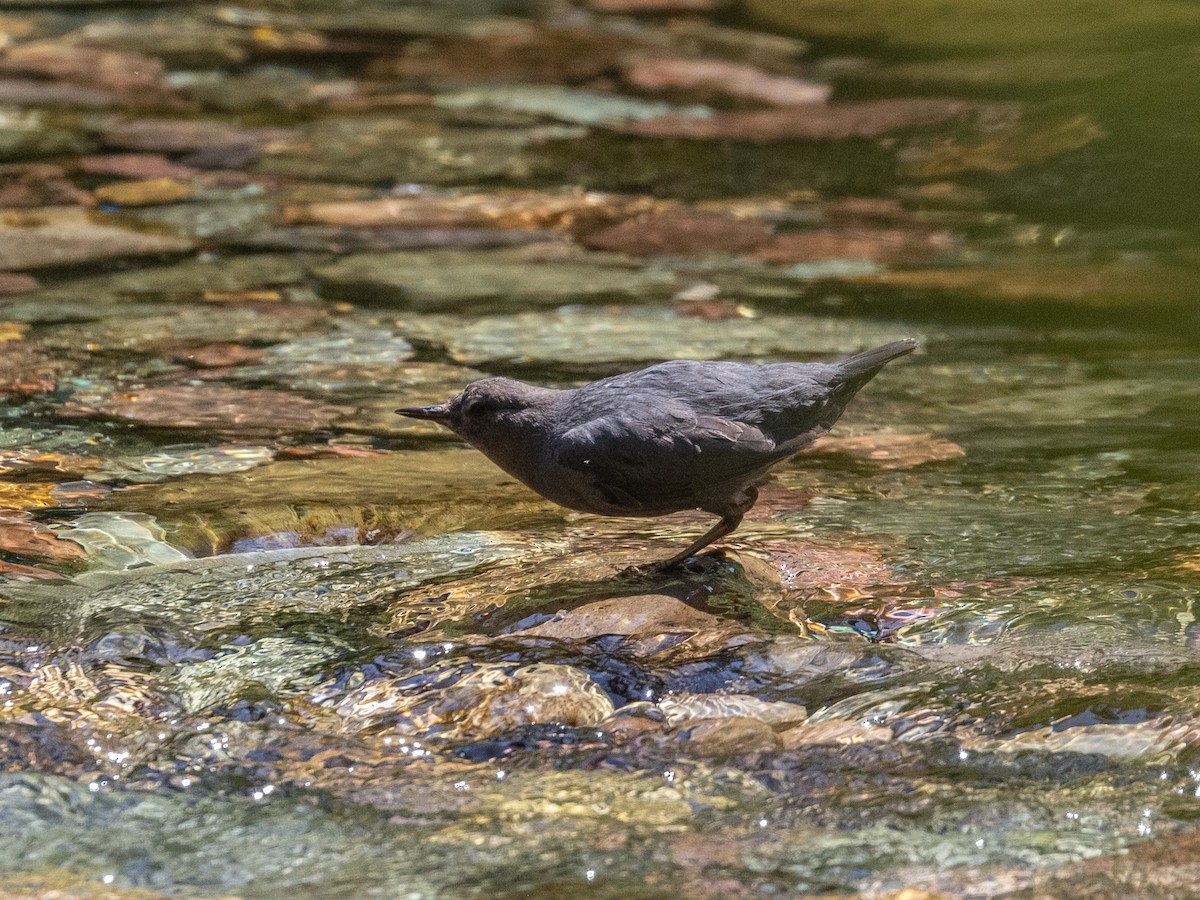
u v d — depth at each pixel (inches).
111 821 250.1
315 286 658.2
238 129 920.3
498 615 333.4
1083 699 285.3
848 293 658.8
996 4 1212.5
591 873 229.3
